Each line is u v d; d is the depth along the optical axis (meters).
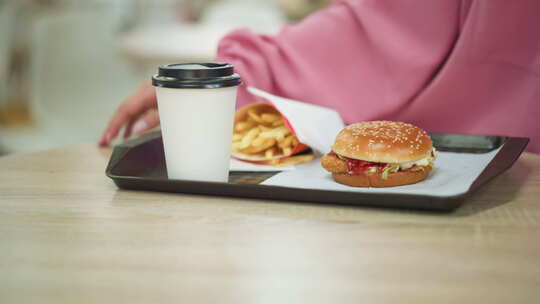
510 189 0.81
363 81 1.17
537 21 1.07
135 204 0.76
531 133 1.09
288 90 1.16
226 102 0.79
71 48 2.29
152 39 2.53
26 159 0.99
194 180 0.78
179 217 0.72
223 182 0.77
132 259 0.61
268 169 0.90
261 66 1.15
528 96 1.09
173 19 3.17
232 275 0.58
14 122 2.49
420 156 0.81
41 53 2.19
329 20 1.18
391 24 1.16
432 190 0.77
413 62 1.13
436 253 0.62
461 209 0.74
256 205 0.75
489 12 1.08
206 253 0.62
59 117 2.21
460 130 1.15
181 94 0.78
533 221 0.70
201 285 0.56
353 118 1.17
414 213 0.72
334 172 0.82
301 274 0.58
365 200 0.73
